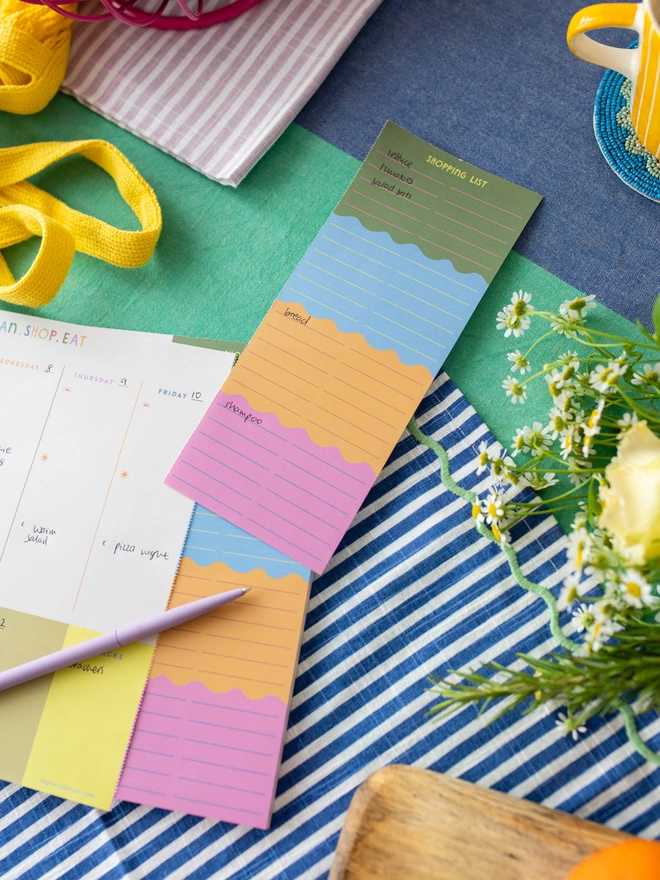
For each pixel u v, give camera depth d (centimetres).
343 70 64
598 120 60
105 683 53
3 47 60
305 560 54
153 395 58
